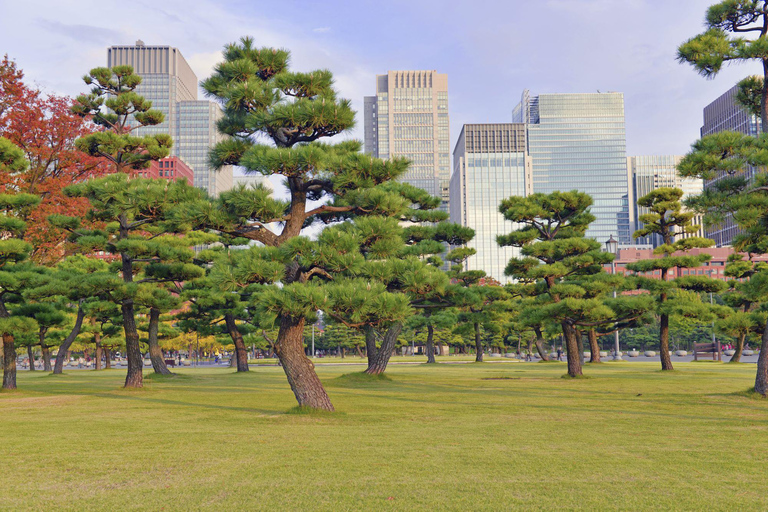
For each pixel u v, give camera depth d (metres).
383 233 15.24
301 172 14.29
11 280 22.53
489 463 8.77
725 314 33.69
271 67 16.94
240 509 6.49
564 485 7.48
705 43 20.19
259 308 13.86
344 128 15.11
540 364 52.56
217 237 35.66
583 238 31.16
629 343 100.00
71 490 7.38
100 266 35.56
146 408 16.97
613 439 11.02
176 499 6.91
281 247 14.23
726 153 19.38
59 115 31.33
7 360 24.73
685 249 35.59
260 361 80.06
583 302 27.78
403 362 62.31
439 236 30.67
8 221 23.17
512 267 32.22
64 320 26.62
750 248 29.08
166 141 26.92
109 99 26.62
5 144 23.22
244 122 16.03
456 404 17.75
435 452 9.64
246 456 9.34
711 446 10.27
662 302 34.06
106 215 25.30
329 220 18.97
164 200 16.02
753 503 6.67
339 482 7.65
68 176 32.34
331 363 65.69
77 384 29.59
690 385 24.77
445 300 29.72
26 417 14.84
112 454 9.58
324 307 13.41
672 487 7.38
